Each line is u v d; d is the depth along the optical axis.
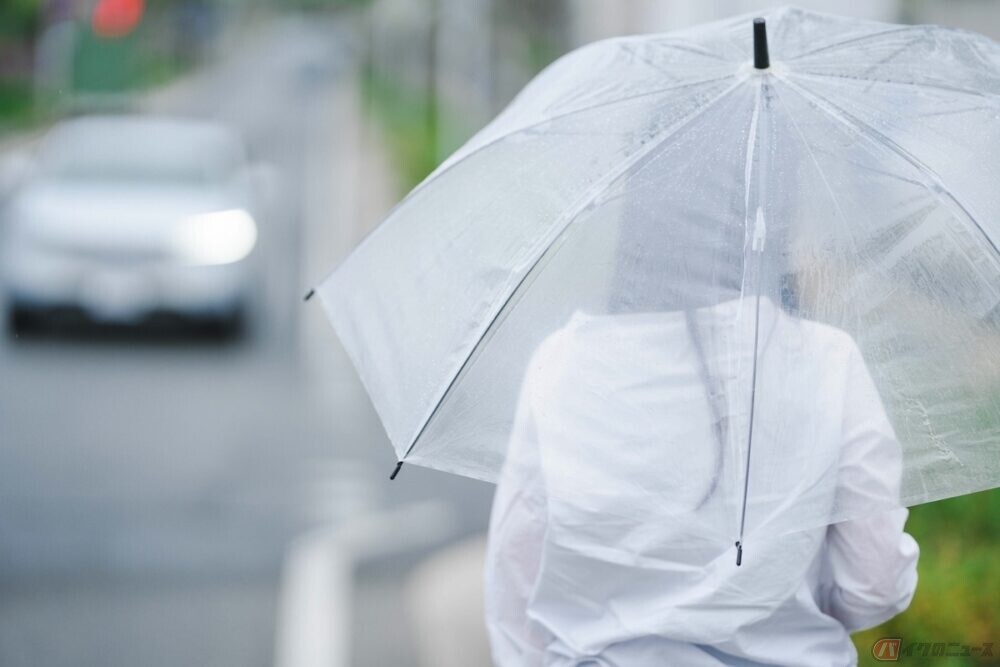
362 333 3.81
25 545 10.43
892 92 3.49
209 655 8.32
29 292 18.58
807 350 3.25
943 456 3.32
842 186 3.31
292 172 45.59
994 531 8.89
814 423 3.23
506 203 3.60
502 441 3.48
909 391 3.31
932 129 3.42
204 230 19.03
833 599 3.57
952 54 3.68
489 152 3.76
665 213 3.33
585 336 3.36
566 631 3.46
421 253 3.75
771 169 3.31
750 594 3.32
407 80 83.62
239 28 185.50
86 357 18.02
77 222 18.72
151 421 14.70
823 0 12.45
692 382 3.26
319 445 13.89
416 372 3.60
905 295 3.30
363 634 8.74
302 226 32.53
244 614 9.07
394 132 56.53
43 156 20.22
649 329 3.29
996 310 3.32
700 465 3.25
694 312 3.25
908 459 3.32
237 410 15.35
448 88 54.56
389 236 3.90
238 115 72.06
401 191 39.31
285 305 22.48
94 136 20.45
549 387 3.39
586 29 42.47
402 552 10.48
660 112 3.50
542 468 3.38
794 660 3.43
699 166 3.35
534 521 3.45
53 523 11.02
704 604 3.33
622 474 3.30
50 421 14.60
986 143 3.44
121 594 9.41
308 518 11.36
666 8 17.94
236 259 19.12
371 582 9.78
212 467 12.91
